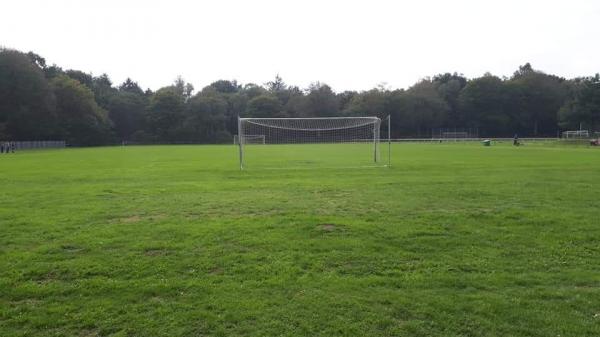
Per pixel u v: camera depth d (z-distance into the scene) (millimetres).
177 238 9148
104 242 8875
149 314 5848
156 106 119688
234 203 13156
